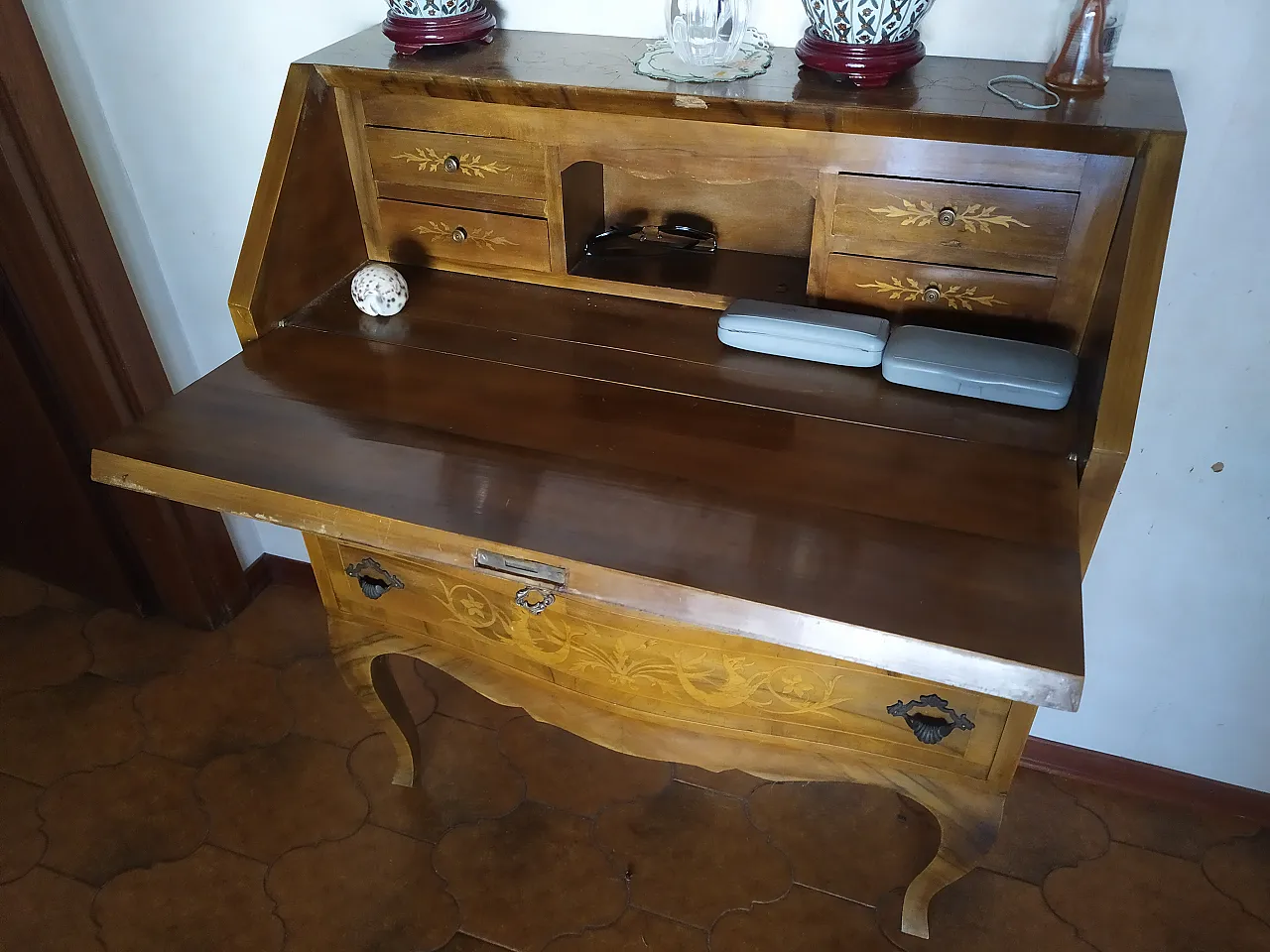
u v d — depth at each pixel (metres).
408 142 1.08
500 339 1.05
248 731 1.60
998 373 0.91
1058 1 0.92
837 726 0.95
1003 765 0.92
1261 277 0.99
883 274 0.99
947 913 1.34
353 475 0.86
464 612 1.04
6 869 1.41
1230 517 1.17
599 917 1.34
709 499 0.82
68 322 1.39
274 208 1.03
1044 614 0.71
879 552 0.77
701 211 1.15
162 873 1.40
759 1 1.01
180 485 0.88
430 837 1.44
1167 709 1.40
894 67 0.90
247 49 1.22
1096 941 1.30
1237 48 0.88
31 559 1.84
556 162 1.03
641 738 1.05
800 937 1.32
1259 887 1.36
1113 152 0.82
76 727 1.61
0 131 1.22
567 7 1.07
